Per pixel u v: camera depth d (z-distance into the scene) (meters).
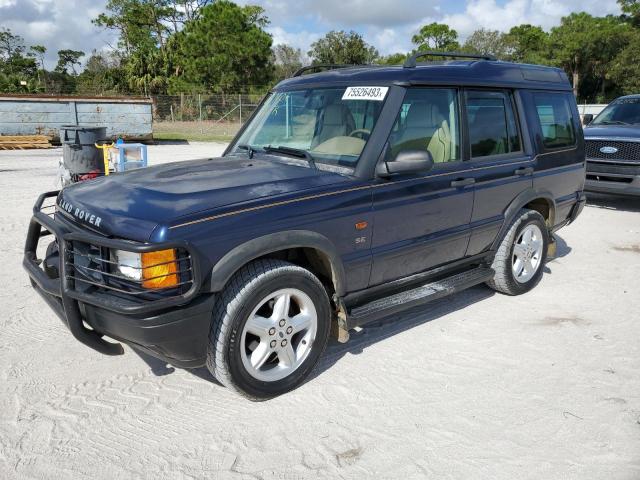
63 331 4.33
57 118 20.19
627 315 4.76
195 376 3.70
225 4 43.12
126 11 53.78
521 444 2.97
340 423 3.16
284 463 2.82
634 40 47.34
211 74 43.00
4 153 17.98
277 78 47.47
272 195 3.23
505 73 4.84
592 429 3.10
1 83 49.00
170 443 2.98
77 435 3.04
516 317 4.70
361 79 4.02
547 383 3.61
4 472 2.73
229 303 3.06
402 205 3.83
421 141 4.02
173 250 2.83
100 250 3.00
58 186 9.81
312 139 4.08
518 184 4.86
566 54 54.53
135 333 2.86
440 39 56.56
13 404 3.32
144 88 46.62
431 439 3.01
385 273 3.90
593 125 10.27
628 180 8.93
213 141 25.08
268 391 3.32
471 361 3.91
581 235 7.63
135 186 3.37
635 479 2.70
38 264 3.64
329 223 3.40
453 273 4.68
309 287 3.37
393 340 4.24
